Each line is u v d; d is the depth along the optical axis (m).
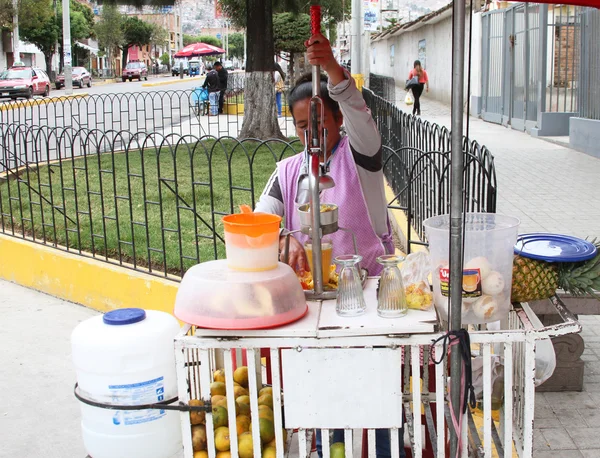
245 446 2.26
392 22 35.09
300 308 2.11
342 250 2.68
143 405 2.22
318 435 2.77
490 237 2.12
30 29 43.91
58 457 3.38
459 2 1.92
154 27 63.44
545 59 12.96
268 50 12.83
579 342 3.69
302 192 2.37
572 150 11.68
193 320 2.06
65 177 9.70
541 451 3.22
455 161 1.99
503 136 13.63
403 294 2.12
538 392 3.77
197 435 2.29
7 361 4.47
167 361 2.33
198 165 10.87
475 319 2.15
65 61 31.92
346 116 2.48
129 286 5.14
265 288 2.03
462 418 2.12
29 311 5.41
